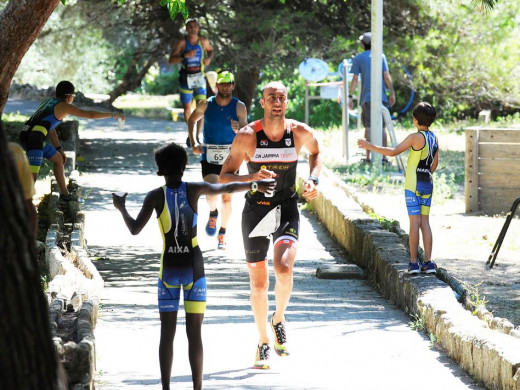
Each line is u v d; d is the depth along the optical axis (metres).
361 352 15.31
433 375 13.92
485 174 31.09
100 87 81.00
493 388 12.91
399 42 50.59
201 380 12.63
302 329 16.94
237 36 48.88
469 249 24.88
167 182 12.73
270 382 13.50
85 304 15.72
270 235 14.54
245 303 19.27
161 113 76.88
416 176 18.67
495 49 55.81
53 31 68.25
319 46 49.34
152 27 53.09
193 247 12.71
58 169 27.22
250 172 14.62
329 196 29.45
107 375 13.80
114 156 45.53
